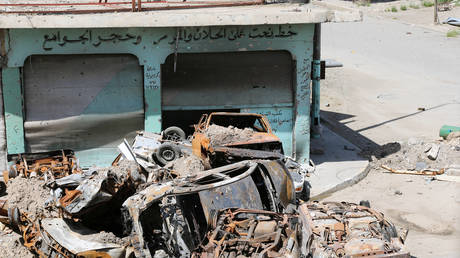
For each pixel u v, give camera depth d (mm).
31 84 14664
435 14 39969
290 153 15641
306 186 13336
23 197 10617
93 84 14891
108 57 14820
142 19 14031
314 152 16562
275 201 9352
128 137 15305
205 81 15156
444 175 14422
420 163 15242
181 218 9156
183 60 15031
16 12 14961
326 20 14484
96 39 14539
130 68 14953
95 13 15273
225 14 14273
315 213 9734
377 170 15367
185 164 11336
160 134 14492
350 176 14500
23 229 10133
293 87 15352
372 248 8281
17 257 10109
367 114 21266
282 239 7926
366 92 24734
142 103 15133
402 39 36219
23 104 14703
